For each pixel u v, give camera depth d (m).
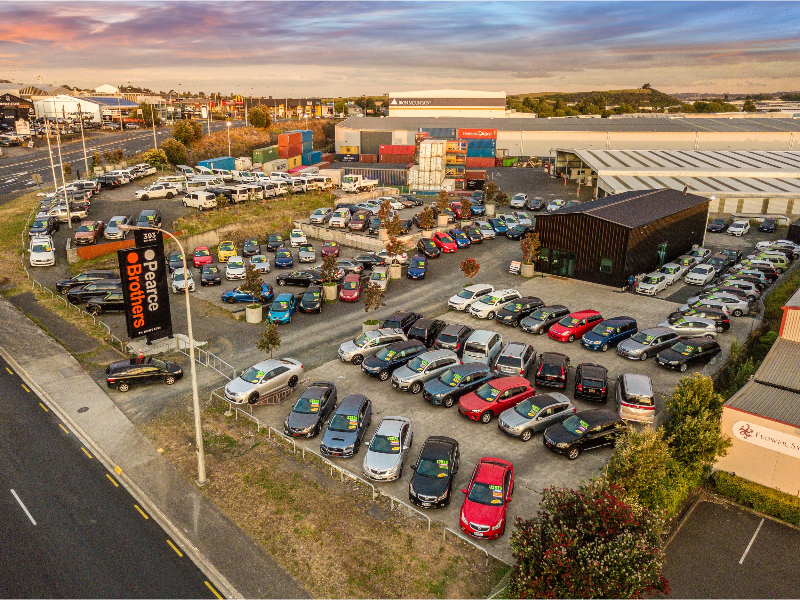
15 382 28.97
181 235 53.88
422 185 84.31
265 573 17.14
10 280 42.94
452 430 24.95
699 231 53.09
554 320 35.81
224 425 25.27
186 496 20.55
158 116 145.75
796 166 79.50
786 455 20.83
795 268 46.53
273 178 74.62
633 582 14.44
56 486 21.09
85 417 25.77
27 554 17.78
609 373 29.81
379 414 26.09
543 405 24.67
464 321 37.19
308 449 22.61
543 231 45.94
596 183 85.12
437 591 16.36
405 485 21.36
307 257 50.47
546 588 14.75
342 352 31.47
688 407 22.27
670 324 34.25
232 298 41.09
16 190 69.94
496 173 103.88
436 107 155.62
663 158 89.00
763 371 25.42
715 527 20.05
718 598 16.72
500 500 18.84
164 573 17.19
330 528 18.95
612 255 42.47
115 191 70.25
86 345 33.22
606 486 17.03
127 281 31.31
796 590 17.08
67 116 138.00
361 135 125.06
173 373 28.92
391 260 48.66
